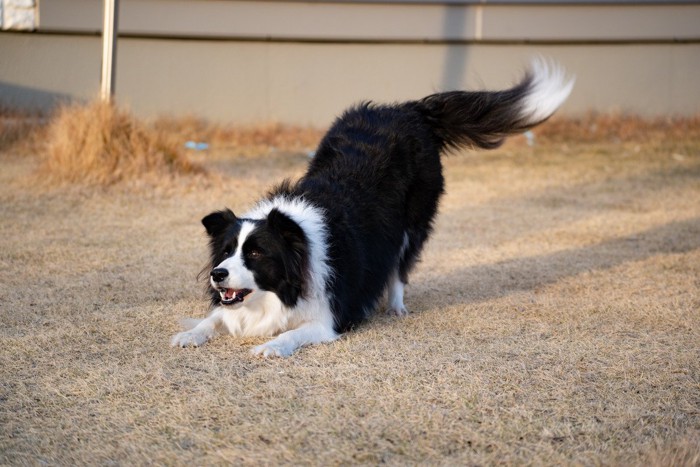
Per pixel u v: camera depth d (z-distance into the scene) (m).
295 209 4.93
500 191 9.93
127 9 12.42
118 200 8.56
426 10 13.02
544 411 3.80
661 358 4.54
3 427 3.56
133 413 3.71
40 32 11.92
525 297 5.81
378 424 3.61
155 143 9.47
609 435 3.56
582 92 13.62
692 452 3.35
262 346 4.50
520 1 13.02
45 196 8.55
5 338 4.66
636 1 13.10
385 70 13.33
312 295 4.79
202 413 3.71
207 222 4.85
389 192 5.41
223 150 11.83
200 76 13.00
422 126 5.99
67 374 4.16
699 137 12.77
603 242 7.63
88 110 9.38
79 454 3.34
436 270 6.63
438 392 3.99
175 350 4.56
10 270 6.14
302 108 13.36
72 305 5.35
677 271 6.60
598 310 5.50
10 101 11.92
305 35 12.95
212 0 12.66
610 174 10.82
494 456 3.34
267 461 3.27
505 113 6.46
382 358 4.48
